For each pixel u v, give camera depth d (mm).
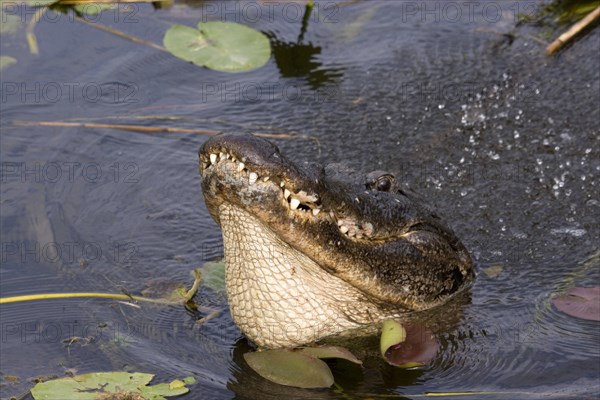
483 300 11070
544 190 13234
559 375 9719
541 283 11414
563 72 16000
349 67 16516
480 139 14477
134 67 16172
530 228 12484
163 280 11391
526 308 10938
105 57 16422
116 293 11109
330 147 14352
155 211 12867
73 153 14086
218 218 9195
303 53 16891
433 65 16500
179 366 9734
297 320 9633
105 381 9242
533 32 17297
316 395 9289
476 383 9578
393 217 10000
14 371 9602
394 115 15133
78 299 11000
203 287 11242
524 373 9758
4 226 12391
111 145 14305
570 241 12219
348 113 15211
